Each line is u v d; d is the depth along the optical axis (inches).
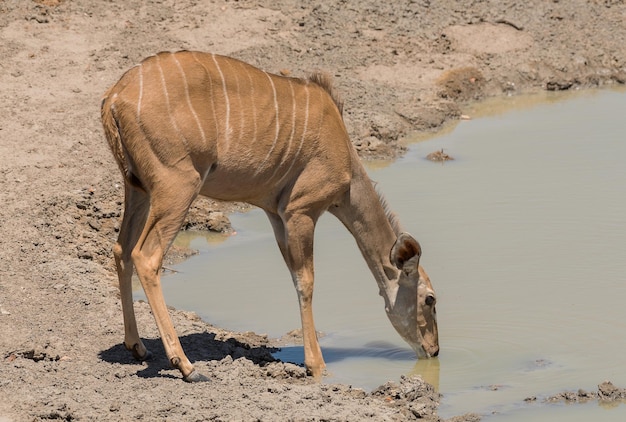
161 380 1216.2
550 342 1395.2
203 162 1229.1
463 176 2070.6
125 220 1262.3
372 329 1466.5
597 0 3196.4
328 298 1558.8
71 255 1636.3
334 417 1118.4
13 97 2274.9
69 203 1820.9
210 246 1809.8
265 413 1121.4
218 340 1375.5
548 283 1568.7
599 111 2549.2
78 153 2034.9
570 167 2094.0
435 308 1423.5
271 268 1695.4
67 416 1097.4
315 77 1347.2
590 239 1731.1
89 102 2269.9
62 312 1403.8
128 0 2790.4
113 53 2514.8
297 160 1289.4
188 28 2714.1
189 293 1592.0
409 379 1246.3
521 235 1750.7
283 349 1397.6
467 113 2583.7
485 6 3063.5
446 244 1720.0
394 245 1330.0
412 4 3014.3
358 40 2817.4
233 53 2650.1
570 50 2928.2
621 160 2123.5
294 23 2842.0
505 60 2844.5
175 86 1212.5
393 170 2137.1
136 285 1642.5
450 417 1187.3
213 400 1154.0
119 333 1359.5
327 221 1895.9
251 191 1290.6
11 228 1679.4
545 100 2691.9
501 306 1498.5
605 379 1289.4
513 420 1178.0
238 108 1248.2
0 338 1305.4
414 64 2755.9
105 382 1202.6
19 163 1969.7
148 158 1204.5
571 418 1182.3
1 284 1475.1
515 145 2271.2
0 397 1134.4
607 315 1466.5
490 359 1355.8
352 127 2368.4
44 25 2610.7
